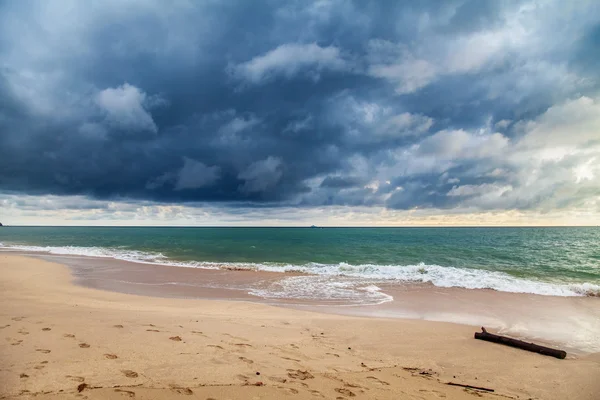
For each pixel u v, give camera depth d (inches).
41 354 192.4
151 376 174.7
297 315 394.9
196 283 630.5
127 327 268.4
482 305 474.6
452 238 2598.4
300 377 193.8
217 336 265.9
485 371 237.1
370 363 237.0
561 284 641.0
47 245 1614.2
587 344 315.9
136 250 1336.1
